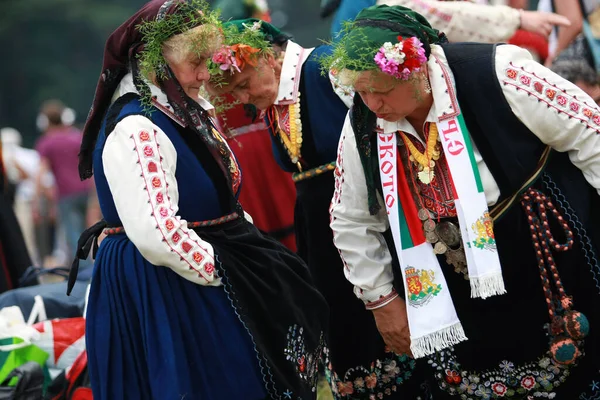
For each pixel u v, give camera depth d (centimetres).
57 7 7144
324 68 864
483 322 848
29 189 2912
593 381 839
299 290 862
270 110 971
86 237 873
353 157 852
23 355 982
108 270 823
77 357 991
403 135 836
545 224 820
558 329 822
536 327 838
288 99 951
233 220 844
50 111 2928
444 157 829
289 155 970
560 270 829
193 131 822
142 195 782
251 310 817
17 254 1305
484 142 810
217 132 853
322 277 962
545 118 794
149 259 790
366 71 781
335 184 881
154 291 806
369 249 873
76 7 7212
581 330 809
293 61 957
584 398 844
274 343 830
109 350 812
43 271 1125
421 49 777
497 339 846
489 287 805
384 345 925
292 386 831
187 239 791
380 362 929
